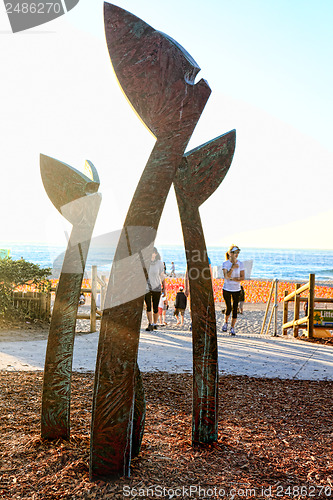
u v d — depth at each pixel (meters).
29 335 7.73
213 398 2.83
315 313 8.16
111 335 2.23
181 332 8.49
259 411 3.69
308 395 4.27
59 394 2.76
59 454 2.55
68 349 2.75
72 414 3.37
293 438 3.05
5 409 3.43
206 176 2.59
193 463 2.55
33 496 2.13
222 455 2.69
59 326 2.73
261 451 2.79
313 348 7.04
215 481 2.36
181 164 2.58
